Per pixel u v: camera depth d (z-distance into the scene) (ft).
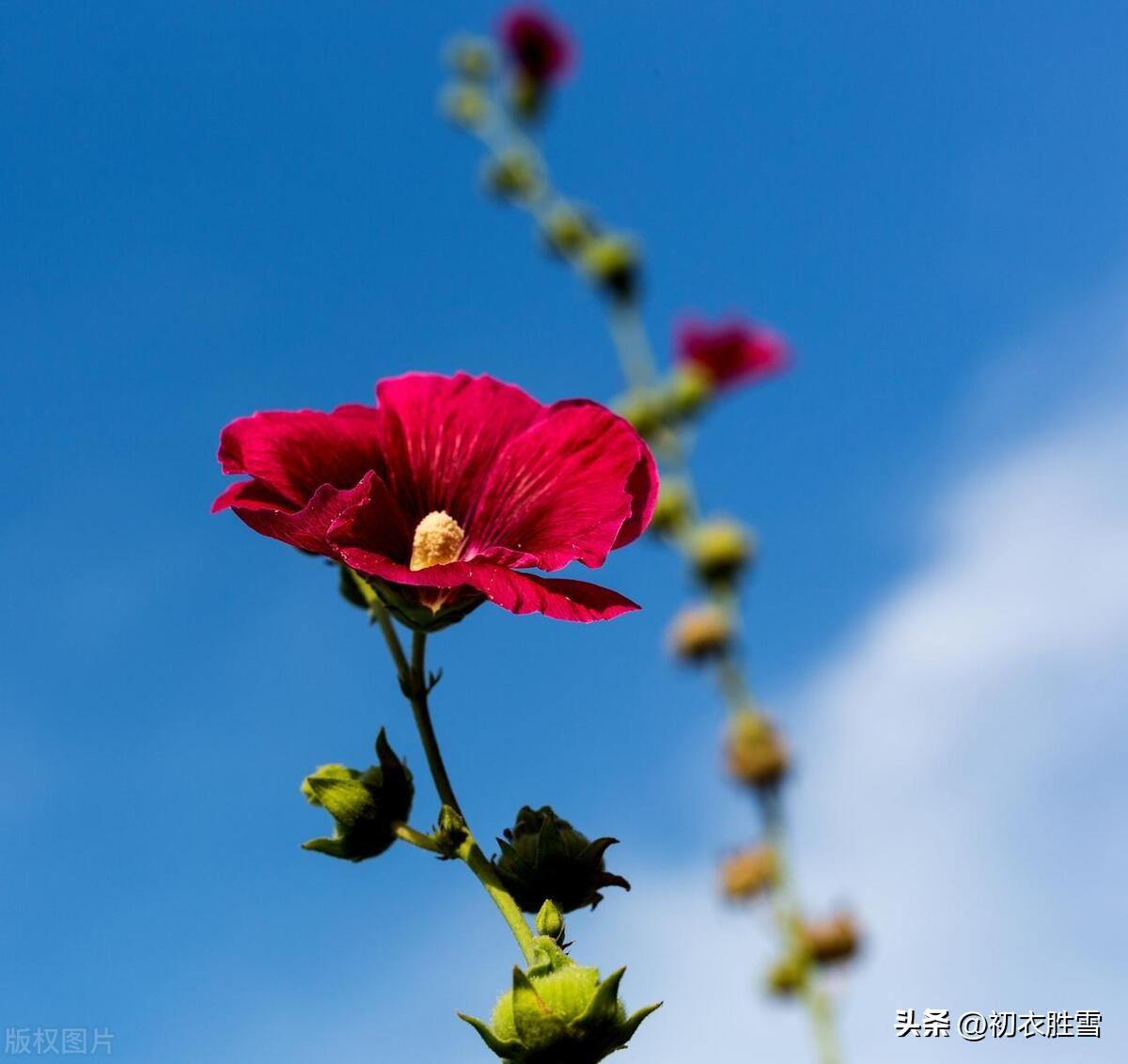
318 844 2.14
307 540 2.25
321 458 2.37
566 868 2.14
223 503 2.30
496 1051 2.03
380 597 2.22
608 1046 2.04
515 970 2.03
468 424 2.42
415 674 2.20
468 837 2.13
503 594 2.21
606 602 2.27
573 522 2.34
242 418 2.35
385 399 2.42
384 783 2.15
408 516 2.40
